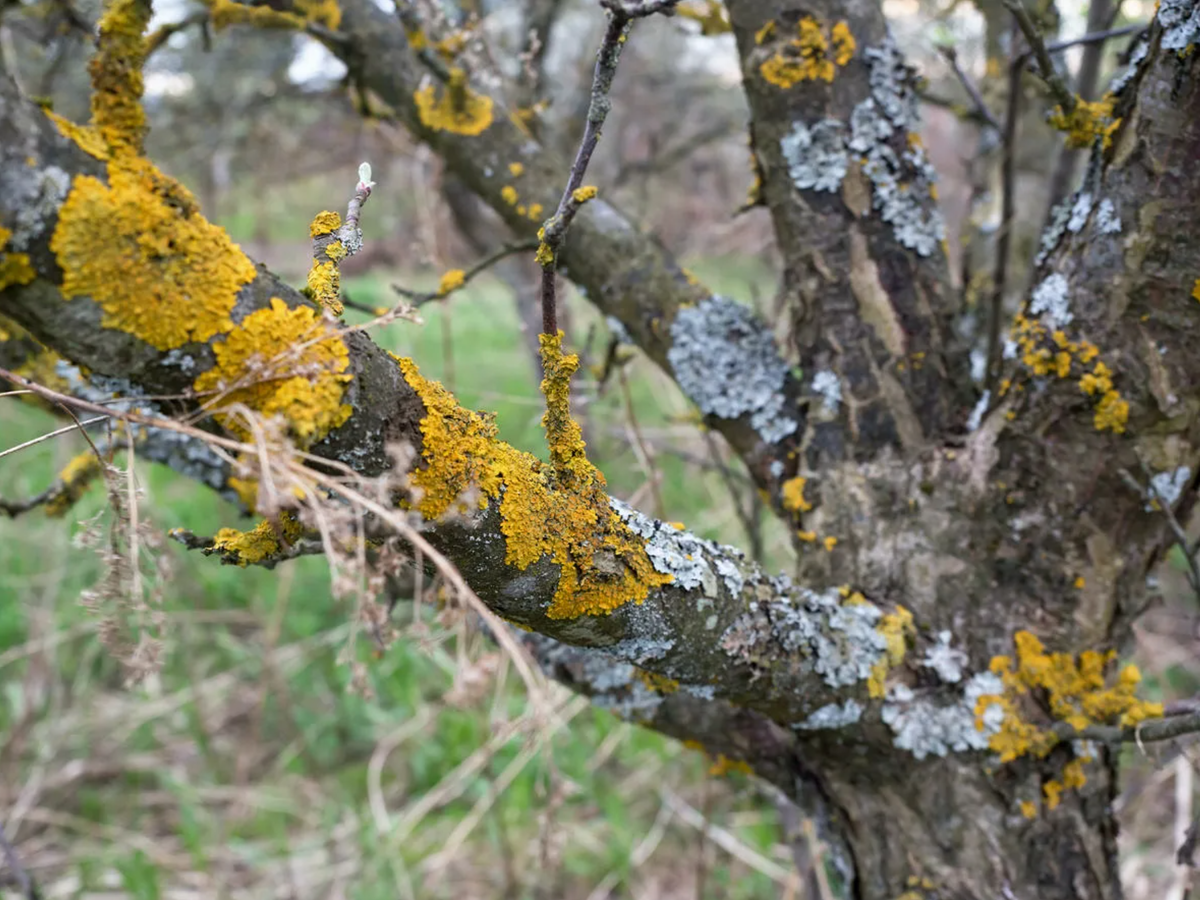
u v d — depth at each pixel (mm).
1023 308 653
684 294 730
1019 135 1007
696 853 1310
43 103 469
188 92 1651
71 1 845
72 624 1633
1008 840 659
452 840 1211
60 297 462
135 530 469
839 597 667
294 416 480
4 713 1560
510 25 1361
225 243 483
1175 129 595
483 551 526
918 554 676
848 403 696
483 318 2943
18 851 1312
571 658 714
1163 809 1305
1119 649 675
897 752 662
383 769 1498
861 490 691
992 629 667
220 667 1681
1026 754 658
